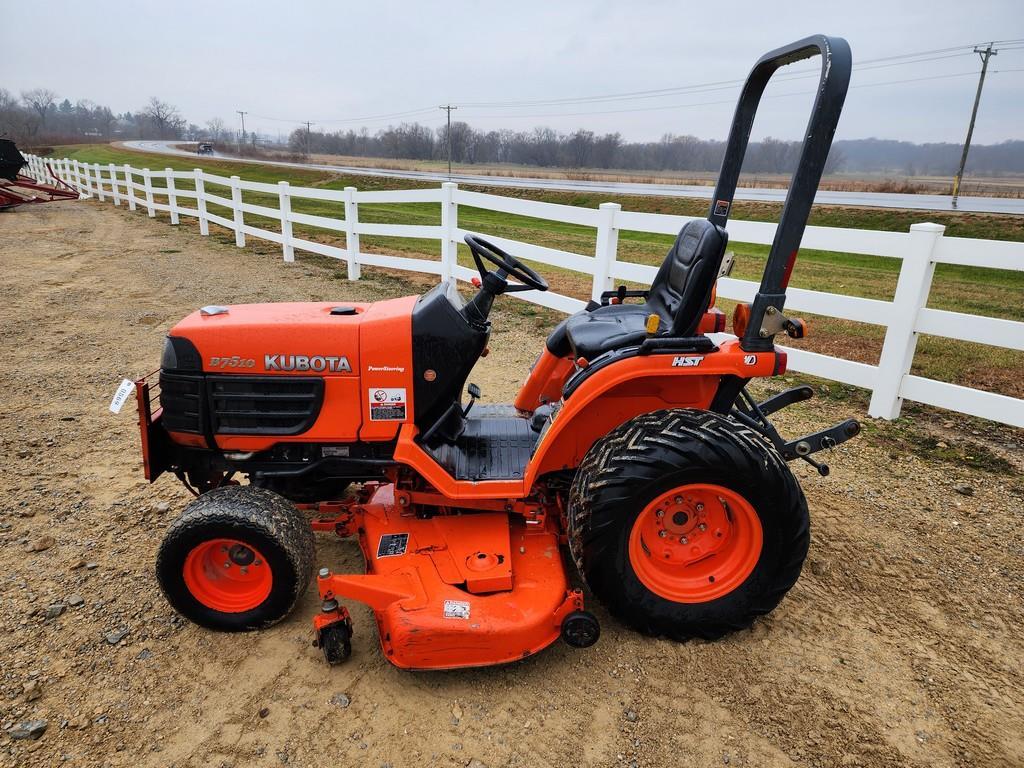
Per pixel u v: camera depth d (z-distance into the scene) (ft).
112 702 7.70
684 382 8.70
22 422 15.12
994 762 7.11
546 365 10.56
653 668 8.27
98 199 71.56
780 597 8.50
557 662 8.35
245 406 9.00
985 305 28.89
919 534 11.08
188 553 8.33
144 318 23.88
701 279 8.34
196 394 8.89
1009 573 10.14
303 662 8.32
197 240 43.52
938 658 8.52
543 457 8.68
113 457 13.52
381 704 7.70
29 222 51.83
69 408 16.01
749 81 8.89
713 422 8.02
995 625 9.11
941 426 15.17
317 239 45.47
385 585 7.99
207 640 8.66
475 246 9.27
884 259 48.88
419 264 27.86
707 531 8.54
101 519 11.32
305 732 7.32
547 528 9.27
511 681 8.05
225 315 9.27
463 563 8.36
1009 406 13.51
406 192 27.17
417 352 8.77
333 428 9.01
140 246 40.65
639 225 19.04
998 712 7.72
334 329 8.80
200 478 9.77
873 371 15.43
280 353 8.77
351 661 8.34
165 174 50.34
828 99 7.25
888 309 14.84
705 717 7.58
